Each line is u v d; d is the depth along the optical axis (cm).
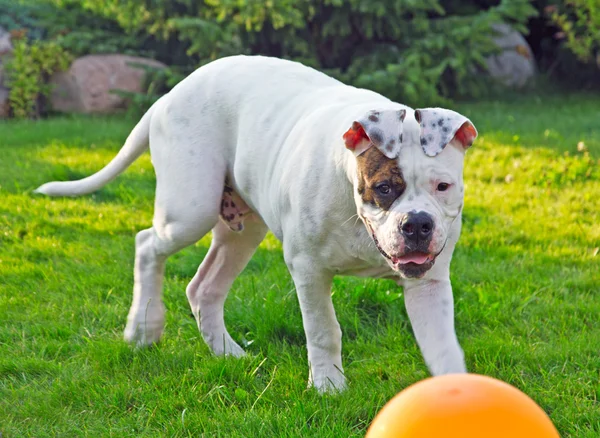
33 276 561
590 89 1538
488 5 1502
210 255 464
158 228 432
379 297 502
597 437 346
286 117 395
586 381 405
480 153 926
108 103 1224
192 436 353
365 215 330
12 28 1330
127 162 469
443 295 356
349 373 414
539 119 1165
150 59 1279
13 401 388
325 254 364
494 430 231
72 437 359
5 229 660
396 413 242
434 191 321
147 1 1227
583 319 493
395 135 318
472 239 646
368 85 1145
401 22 1234
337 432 340
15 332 468
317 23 1267
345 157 342
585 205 729
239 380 399
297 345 461
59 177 796
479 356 429
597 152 916
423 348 354
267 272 562
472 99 1382
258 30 1173
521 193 772
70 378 404
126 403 383
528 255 610
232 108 415
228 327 479
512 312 497
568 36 1442
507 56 1466
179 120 422
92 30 1312
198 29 1166
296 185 365
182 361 421
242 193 419
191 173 416
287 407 364
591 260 601
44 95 1245
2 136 1032
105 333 465
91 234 661
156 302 445
